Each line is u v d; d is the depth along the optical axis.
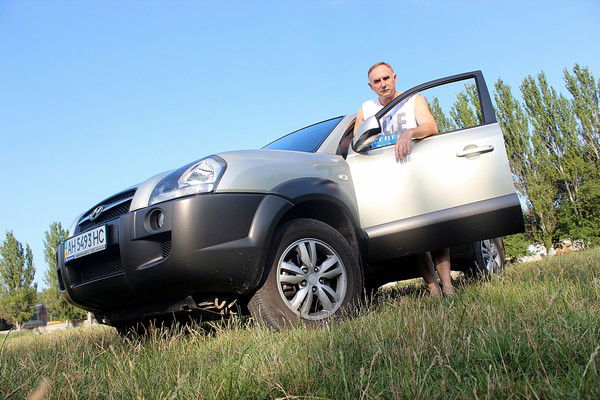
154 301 2.94
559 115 29.19
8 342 5.31
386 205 3.42
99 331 4.78
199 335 2.67
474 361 1.65
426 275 3.76
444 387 1.36
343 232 3.34
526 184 29.02
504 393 1.31
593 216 27.28
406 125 3.71
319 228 3.10
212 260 2.66
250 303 2.88
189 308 2.81
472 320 2.06
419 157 3.45
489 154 3.46
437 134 3.55
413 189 3.41
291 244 2.97
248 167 2.95
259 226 2.81
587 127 29.34
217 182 2.79
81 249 3.10
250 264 2.75
